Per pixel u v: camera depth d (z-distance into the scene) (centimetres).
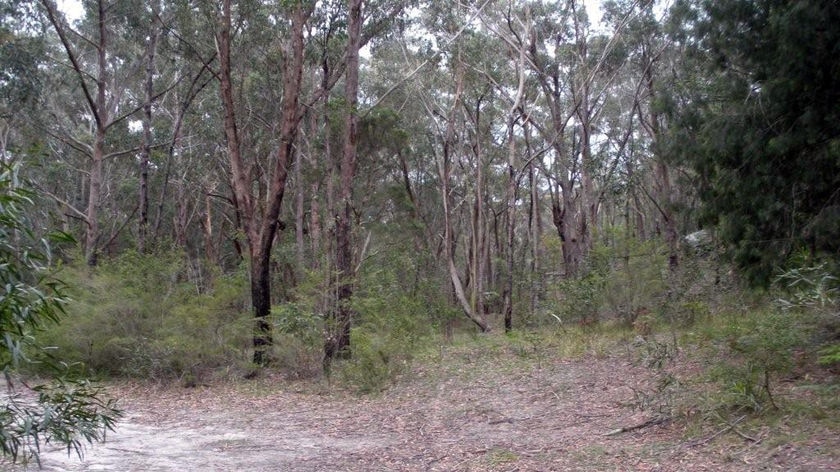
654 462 741
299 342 1477
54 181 3078
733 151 1123
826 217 1001
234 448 930
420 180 3953
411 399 1239
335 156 2748
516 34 2794
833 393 826
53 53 2614
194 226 4206
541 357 1503
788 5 1005
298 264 2481
